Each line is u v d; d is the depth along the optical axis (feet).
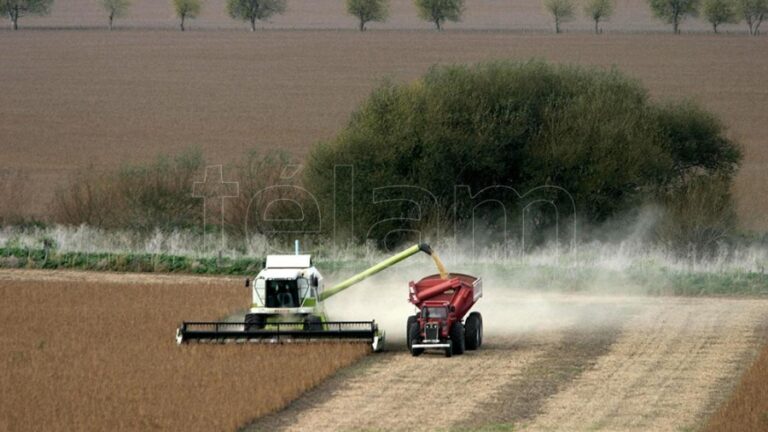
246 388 272.72
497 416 255.29
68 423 239.71
